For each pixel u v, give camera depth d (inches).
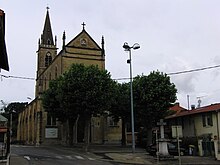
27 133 2792.8
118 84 1847.9
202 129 1670.8
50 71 2591.0
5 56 576.4
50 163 1039.0
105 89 1643.7
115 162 1143.6
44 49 3056.1
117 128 2325.3
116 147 1866.4
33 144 2444.6
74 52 2306.8
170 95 1695.4
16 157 1235.9
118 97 1788.9
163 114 1705.2
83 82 1604.3
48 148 1791.3
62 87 1631.4
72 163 1055.0
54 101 1888.5
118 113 1860.2
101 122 2245.3
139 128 2137.1
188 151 1464.1
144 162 1151.6
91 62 2340.1
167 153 1209.4
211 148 1353.3
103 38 2395.4
